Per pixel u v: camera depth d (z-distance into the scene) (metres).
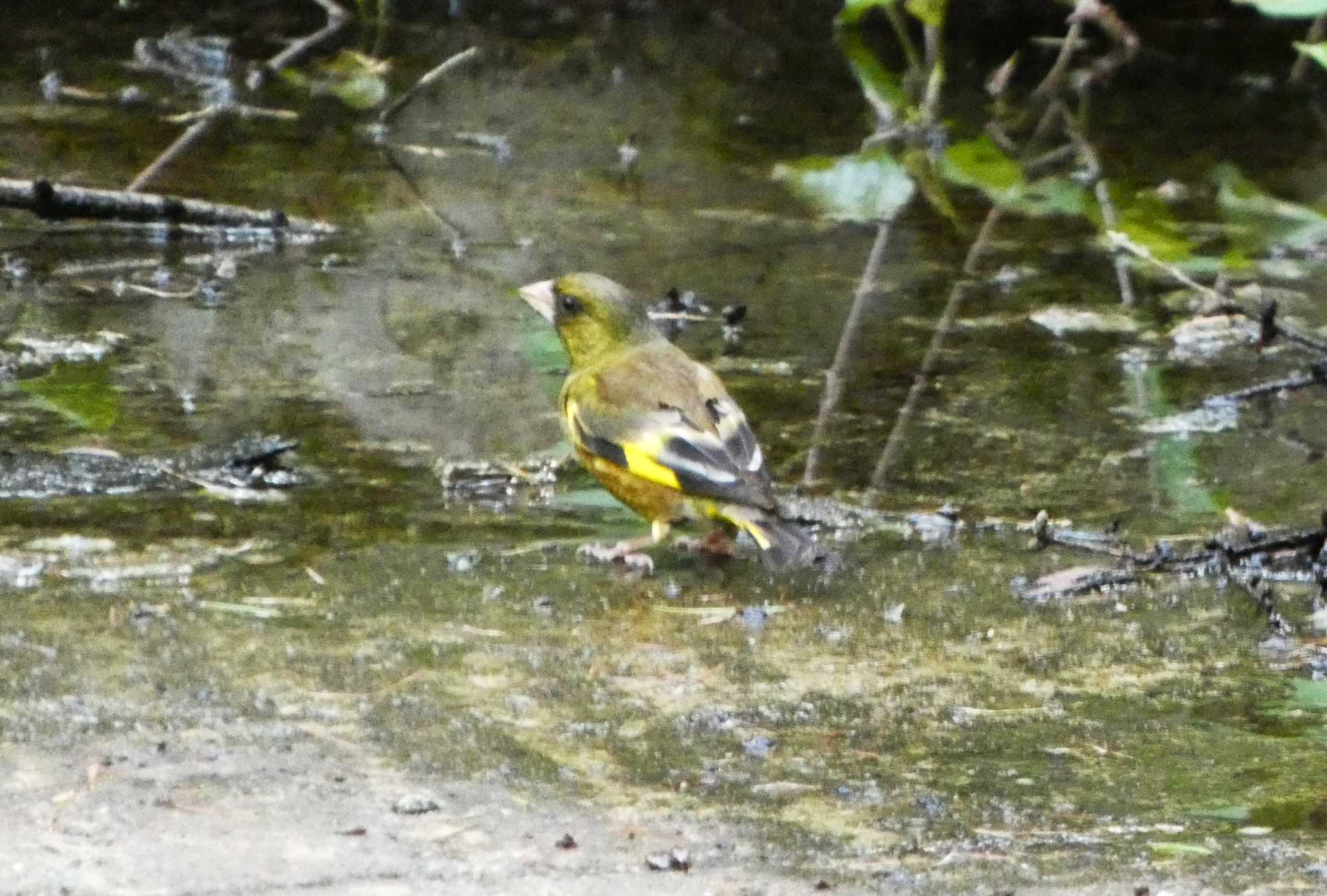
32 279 14.38
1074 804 7.47
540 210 16.91
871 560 10.29
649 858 6.79
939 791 7.55
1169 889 6.75
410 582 9.59
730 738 7.95
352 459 11.37
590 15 24.50
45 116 18.62
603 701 8.25
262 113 19.36
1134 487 11.50
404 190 17.22
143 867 6.51
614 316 11.31
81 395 12.03
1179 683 8.76
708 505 10.08
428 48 22.55
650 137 19.50
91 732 7.52
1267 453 12.19
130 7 23.38
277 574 9.59
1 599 8.97
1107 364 13.88
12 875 6.39
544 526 10.61
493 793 7.28
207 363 12.78
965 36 24.56
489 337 13.69
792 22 24.66
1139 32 24.89
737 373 13.27
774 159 19.00
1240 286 15.67
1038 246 16.75
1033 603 9.73
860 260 16.11
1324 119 21.64
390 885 6.51
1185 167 19.42
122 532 10.02
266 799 7.06
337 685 8.22
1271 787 7.69
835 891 6.64
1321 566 10.10
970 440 12.23
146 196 15.66
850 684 8.60
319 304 14.17
